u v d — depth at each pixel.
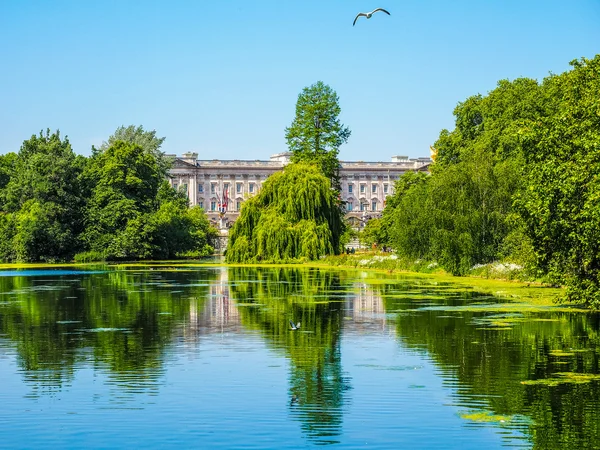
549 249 39.66
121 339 33.00
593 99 41.06
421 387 24.09
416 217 75.19
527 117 82.94
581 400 22.56
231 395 23.39
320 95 117.38
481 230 65.62
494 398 22.84
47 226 104.50
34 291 55.34
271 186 95.75
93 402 22.75
